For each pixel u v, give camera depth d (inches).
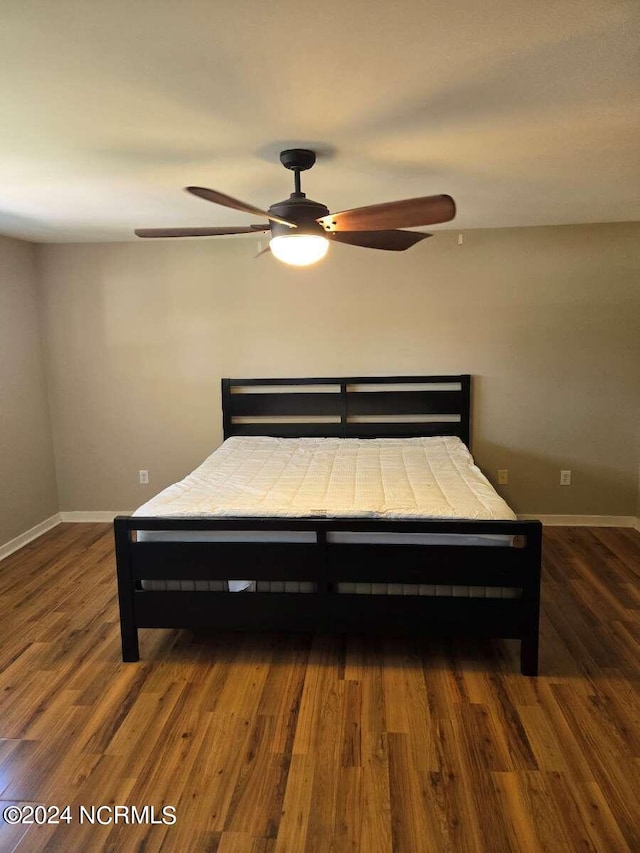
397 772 73.2
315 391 165.3
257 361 165.5
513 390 159.5
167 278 162.9
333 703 86.9
